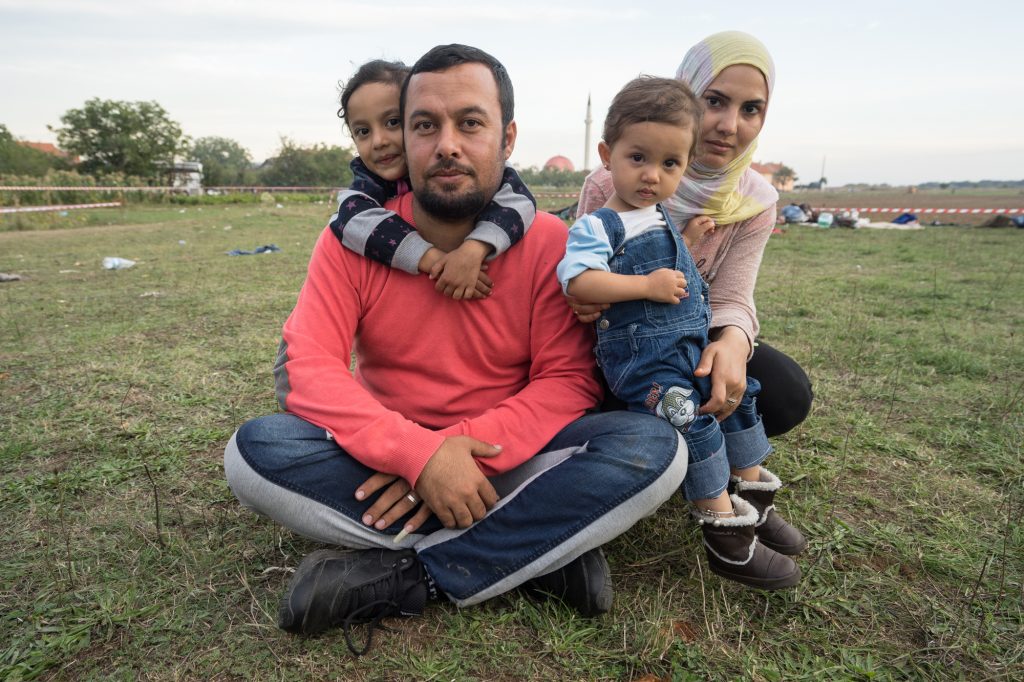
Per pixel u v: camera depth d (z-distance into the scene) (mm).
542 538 1670
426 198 1805
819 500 2391
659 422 1749
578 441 1775
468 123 1756
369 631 1639
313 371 1846
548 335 1985
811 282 6992
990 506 2352
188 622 1715
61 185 28219
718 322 2146
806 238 12578
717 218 2234
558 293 1994
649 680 1523
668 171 1893
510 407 1865
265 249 10195
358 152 2270
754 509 1802
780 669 1575
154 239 12734
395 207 2074
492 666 1564
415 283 1940
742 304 2229
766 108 2180
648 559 2012
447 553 1723
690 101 1870
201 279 7227
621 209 1976
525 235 1990
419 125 1771
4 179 25844
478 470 1702
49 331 4828
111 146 57000
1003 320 5188
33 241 12492
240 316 5309
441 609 1776
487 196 1849
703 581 1878
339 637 1658
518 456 1797
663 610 1764
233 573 1927
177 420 3133
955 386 3613
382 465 1697
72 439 2902
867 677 1549
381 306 1960
